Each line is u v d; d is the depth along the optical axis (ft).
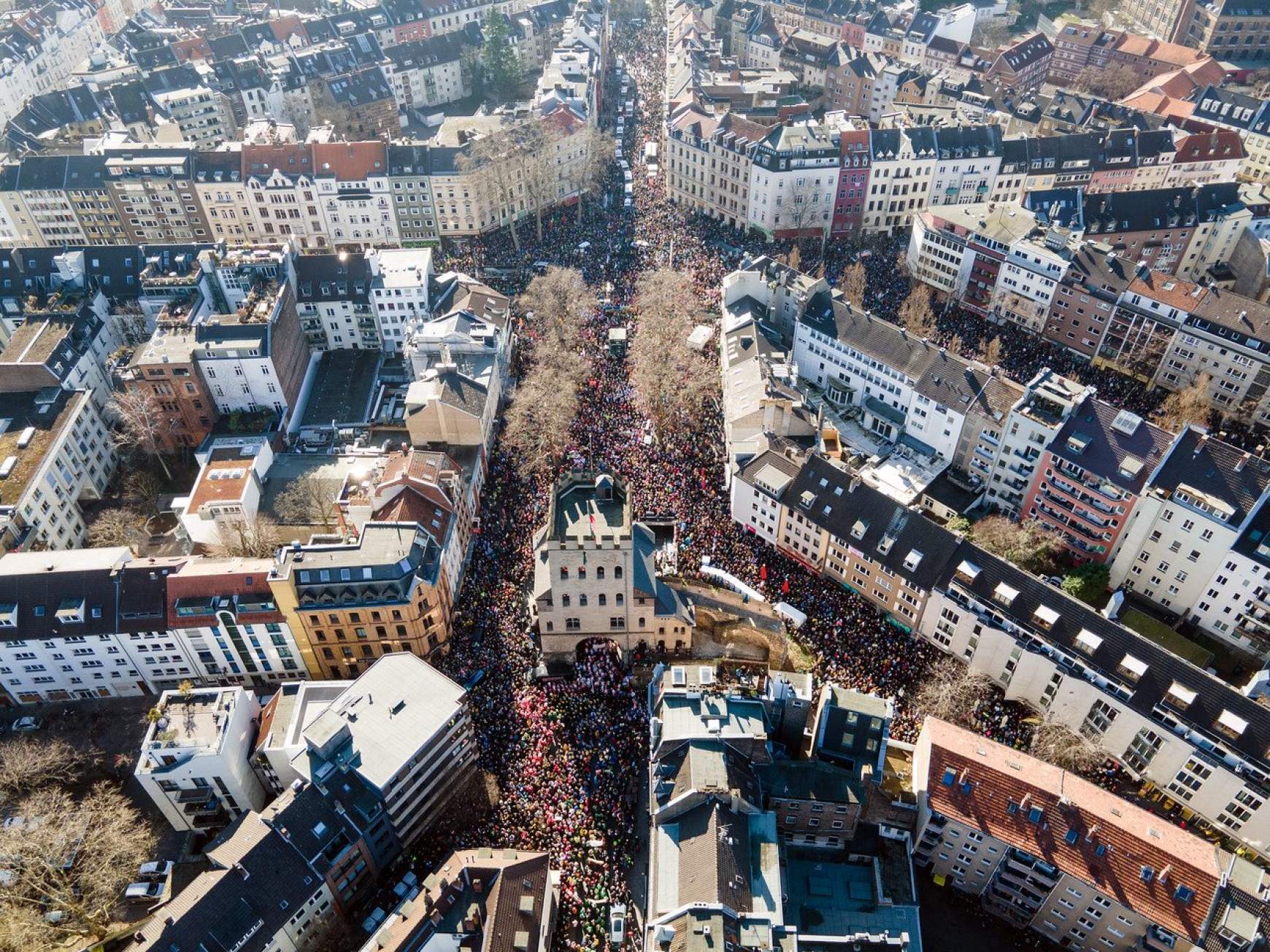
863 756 357.82
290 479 528.63
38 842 353.10
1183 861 305.73
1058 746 381.40
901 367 550.77
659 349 574.56
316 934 342.85
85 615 416.67
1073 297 616.39
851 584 467.11
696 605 448.24
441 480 472.03
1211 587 440.45
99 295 614.34
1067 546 491.72
